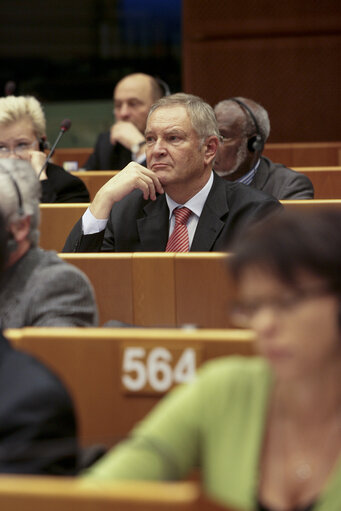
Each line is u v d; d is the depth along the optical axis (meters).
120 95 13.98
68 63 23.95
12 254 4.88
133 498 2.41
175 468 2.81
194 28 18.81
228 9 18.66
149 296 6.16
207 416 2.83
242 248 2.56
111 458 2.84
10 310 4.86
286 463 2.71
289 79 18.73
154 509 2.40
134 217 7.72
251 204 7.36
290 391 2.70
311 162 15.48
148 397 4.00
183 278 6.09
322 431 2.70
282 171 10.11
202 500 2.44
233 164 9.95
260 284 2.52
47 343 4.04
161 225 7.59
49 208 8.48
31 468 3.14
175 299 6.13
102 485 2.55
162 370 3.97
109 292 6.22
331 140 18.81
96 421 4.05
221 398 2.84
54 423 3.23
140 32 23.59
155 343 3.96
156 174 7.48
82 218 7.59
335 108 18.70
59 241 8.52
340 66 18.56
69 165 14.05
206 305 6.07
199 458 2.87
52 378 3.34
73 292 4.95
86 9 23.92
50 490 2.46
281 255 2.49
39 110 9.76
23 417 3.20
